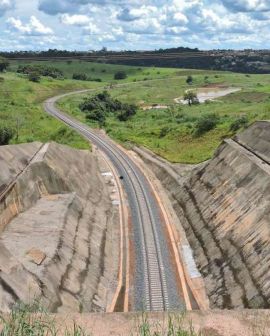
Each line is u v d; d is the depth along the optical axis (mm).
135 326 14008
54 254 30609
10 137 82812
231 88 185000
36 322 12328
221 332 13570
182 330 13109
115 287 33906
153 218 48281
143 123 108000
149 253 39750
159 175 64812
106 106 132500
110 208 51844
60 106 136125
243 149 48312
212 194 45344
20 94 149500
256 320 14172
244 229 34781
